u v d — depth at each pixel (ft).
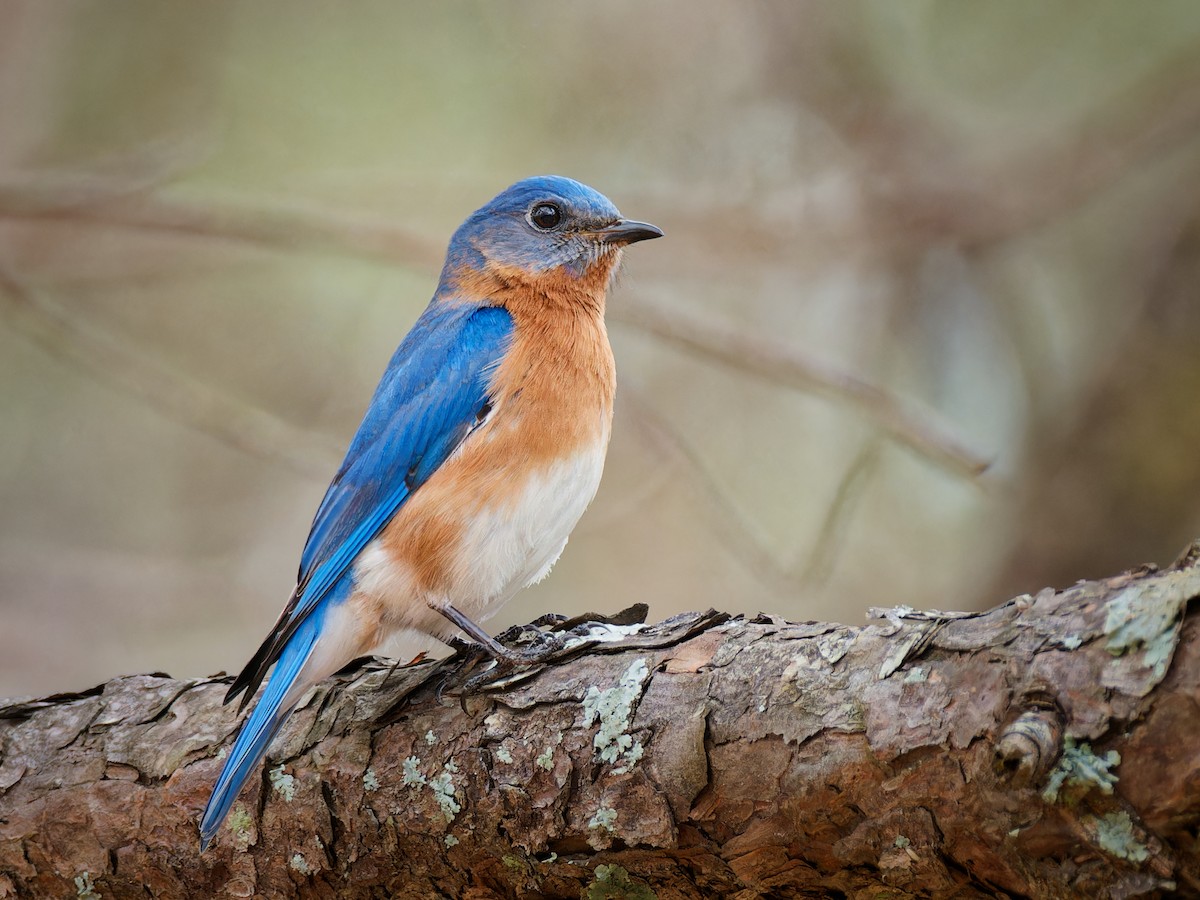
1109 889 15.15
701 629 19.19
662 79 48.80
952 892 16.58
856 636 17.56
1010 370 45.98
